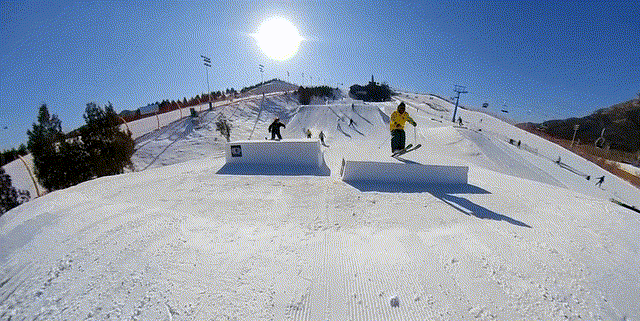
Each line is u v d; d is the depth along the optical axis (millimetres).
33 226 3641
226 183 5809
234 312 1954
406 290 2189
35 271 2656
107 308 2074
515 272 2410
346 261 2609
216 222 3668
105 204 4383
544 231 3369
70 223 3625
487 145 25078
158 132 31500
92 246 2986
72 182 14805
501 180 6898
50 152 14336
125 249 2879
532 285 2234
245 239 3113
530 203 4633
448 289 2191
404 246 2910
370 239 3135
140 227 3412
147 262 2615
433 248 2854
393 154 6793
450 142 25297
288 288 2201
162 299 2113
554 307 1990
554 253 2771
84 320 1991
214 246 2918
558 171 21750
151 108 43250
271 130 9633
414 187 5520
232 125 35656
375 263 2570
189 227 3451
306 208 4246
